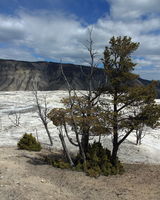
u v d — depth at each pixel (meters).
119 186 12.52
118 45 15.34
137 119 15.51
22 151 20.05
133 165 18.98
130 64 15.27
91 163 15.18
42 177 12.93
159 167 18.47
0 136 30.28
